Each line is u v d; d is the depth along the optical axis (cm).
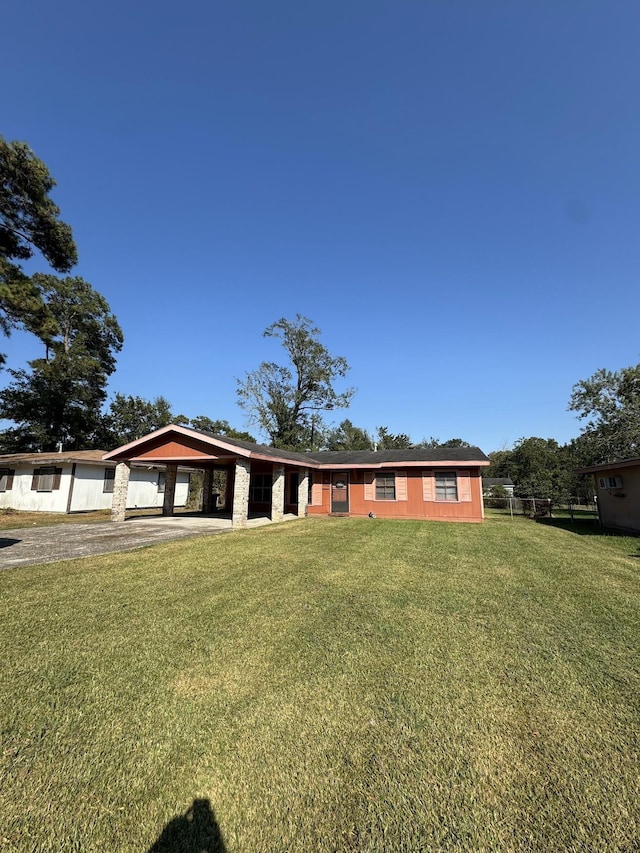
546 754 227
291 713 263
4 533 1095
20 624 411
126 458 1470
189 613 445
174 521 1450
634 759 223
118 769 214
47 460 1930
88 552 802
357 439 5044
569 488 2962
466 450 1784
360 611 455
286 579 593
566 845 171
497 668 326
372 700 279
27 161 1579
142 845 173
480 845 172
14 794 197
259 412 3388
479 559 759
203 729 246
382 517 1712
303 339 3397
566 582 596
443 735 243
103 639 375
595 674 318
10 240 1767
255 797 197
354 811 189
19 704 270
